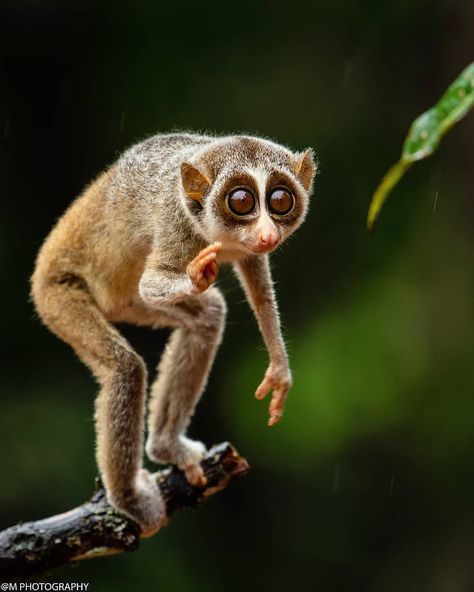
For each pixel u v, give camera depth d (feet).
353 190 60.80
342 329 58.70
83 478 54.54
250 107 60.44
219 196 23.90
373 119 61.67
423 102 62.44
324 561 56.70
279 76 61.05
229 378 58.34
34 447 54.95
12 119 60.23
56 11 60.49
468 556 55.62
